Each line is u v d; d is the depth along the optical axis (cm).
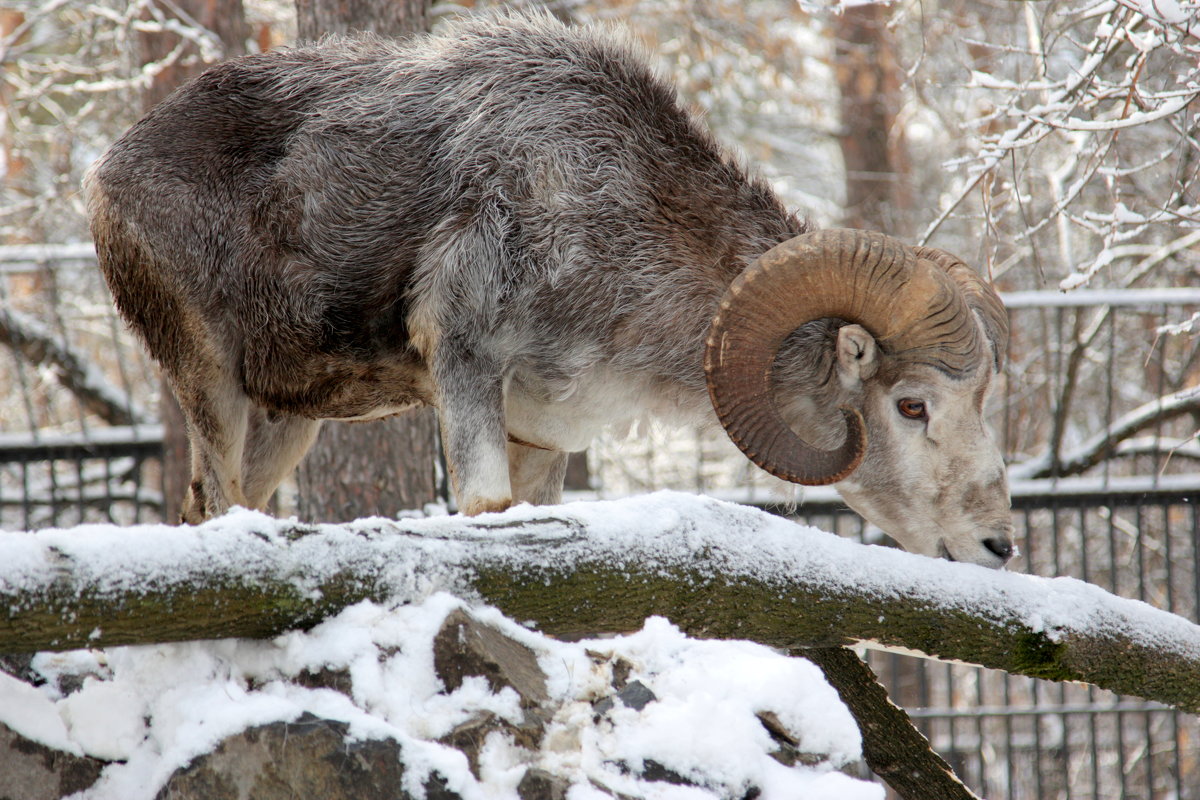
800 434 1747
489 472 1675
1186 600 4438
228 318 1756
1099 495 3194
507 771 1097
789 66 5356
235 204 1734
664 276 1734
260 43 4206
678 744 1141
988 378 1597
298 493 2808
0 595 1024
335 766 1060
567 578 1243
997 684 5044
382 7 2764
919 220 5444
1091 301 3169
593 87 1777
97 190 1764
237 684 1141
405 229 1716
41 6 4512
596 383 1775
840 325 1703
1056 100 2091
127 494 3728
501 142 1725
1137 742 4872
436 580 1188
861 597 1354
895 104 5541
